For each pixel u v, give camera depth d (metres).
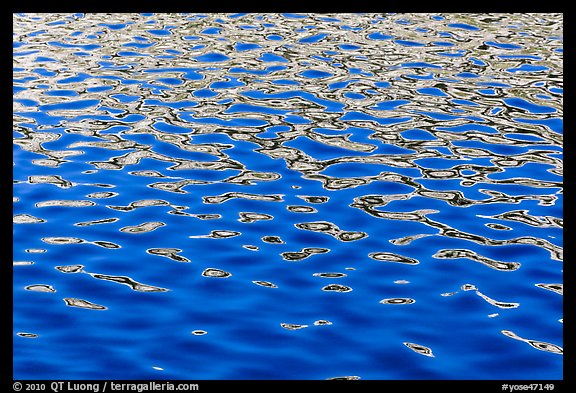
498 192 11.45
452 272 9.16
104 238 9.83
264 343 7.70
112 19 20.77
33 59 17.45
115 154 12.62
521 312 8.34
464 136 13.73
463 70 17.45
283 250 9.61
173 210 10.66
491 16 21.69
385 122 14.32
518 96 15.82
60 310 8.20
